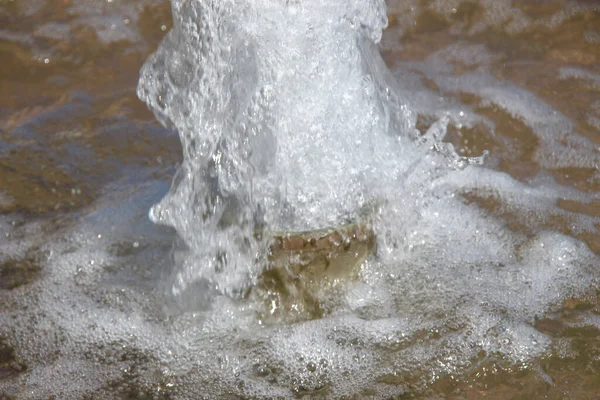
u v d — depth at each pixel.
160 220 8.93
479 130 11.44
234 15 9.03
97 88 12.82
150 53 13.92
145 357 7.59
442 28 14.73
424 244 8.98
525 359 7.36
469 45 14.09
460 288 8.33
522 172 10.49
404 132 10.09
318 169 8.42
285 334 7.71
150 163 10.87
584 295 8.25
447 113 11.86
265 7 8.90
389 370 7.30
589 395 6.94
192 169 8.90
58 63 13.54
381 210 8.34
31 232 9.48
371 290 8.21
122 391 7.16
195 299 8.16
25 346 7.79
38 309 8.28
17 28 14.55
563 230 9.32
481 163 10.64
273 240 7.42
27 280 8.72
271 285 7.77
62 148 11.14
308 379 7.23
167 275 8.65
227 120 8.96
